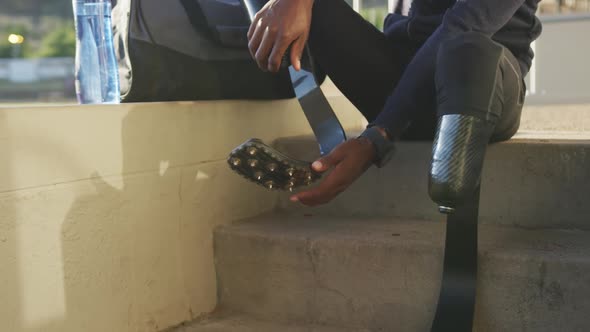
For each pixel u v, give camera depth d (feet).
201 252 4.50
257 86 4.97
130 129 3.91
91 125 3.65
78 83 4.58
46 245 3.41
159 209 4.14
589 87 9.65
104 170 3.74
